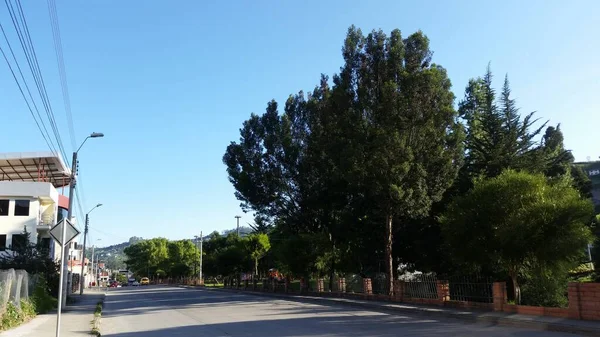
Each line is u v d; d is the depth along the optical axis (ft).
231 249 193.88
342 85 82.58
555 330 43.93
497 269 66.08
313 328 50.47
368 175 76.79
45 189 157.38
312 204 108.06
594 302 45.34
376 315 63.26
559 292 63.62
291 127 120.67
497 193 56.34
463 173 87.15
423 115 77.15
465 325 50.08
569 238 50.52
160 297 132.77
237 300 107.14
